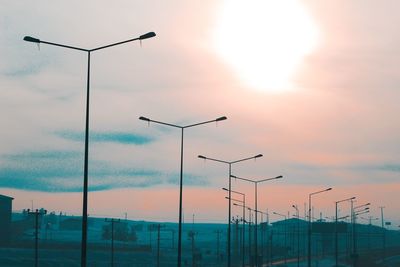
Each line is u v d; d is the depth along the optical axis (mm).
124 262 156000
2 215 173375
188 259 180000
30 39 42094
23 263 139750
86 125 42688
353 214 140250
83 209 41219
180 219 64938
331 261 180250
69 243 181250
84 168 42000
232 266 153625
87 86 43281
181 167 67250
